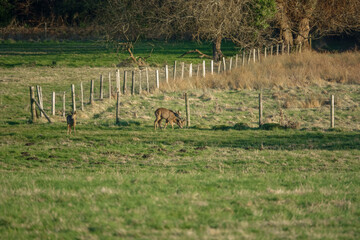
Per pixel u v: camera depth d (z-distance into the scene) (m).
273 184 25.08
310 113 54.59
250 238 15.48
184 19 102.75
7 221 17.17
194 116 54.66
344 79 75.56
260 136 44.00
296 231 16.73
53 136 43.31
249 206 19.88
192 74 88.38
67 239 15.37
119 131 46.41
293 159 34.22
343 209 20.23
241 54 119.06
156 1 109.62
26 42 162.50
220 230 16.33
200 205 19.50
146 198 20.39
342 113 54.41
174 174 27.94
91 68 104.12
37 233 15.88
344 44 138.88
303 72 78.62
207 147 39.28
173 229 16.25
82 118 53.41
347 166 32.12
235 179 25.97
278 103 61.19
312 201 21.23
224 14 99.19
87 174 28.53
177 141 41.94
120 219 17.25
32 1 191.00
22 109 58.75
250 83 74.38
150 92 70.94
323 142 40.91
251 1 102.00
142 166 32.31
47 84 80.25
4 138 42.25
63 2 189.62
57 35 176.00
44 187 23.16
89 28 179.50
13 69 100.38
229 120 52.47
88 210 18.42
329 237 16.08
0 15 180.12
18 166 32.44
